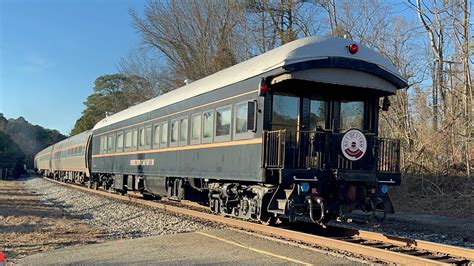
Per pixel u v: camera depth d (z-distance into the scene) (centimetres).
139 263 790
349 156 1002
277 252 854
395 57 2498
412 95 2402
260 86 1004
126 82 4684
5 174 5847
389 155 1051
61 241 1034
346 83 1002
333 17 2827
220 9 3538
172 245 946
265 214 1068
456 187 1842
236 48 3453
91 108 7056
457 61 2127
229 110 1158
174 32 3684
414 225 1336
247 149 1064
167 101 1598
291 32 3084
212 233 1072
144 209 1606
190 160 1366
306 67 962
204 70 3550
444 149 1989
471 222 1410
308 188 973
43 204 2016
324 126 1086
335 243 876
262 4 3306
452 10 2108
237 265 761
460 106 2072
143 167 1794
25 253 908
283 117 1044
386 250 805
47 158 5234
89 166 2891
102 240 1059
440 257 810
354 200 1002
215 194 1323
